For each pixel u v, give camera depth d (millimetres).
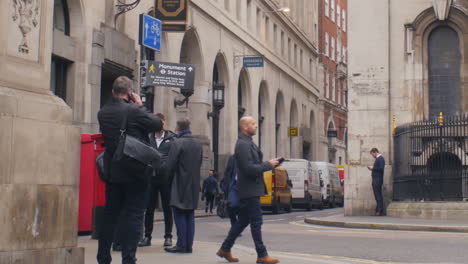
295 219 22312
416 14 21875
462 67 21906
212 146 36000
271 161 8312
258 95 43469
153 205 10523
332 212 29531
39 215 6465
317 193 34906
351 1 22094
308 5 60625
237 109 39062
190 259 8812
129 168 6582
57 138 6742
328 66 66375
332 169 41750
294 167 32312
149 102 17312
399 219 17938
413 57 21797
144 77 17312
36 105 6551
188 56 33500
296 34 54375
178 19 26797
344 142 71750
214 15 35000
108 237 6969
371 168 20516
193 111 33375
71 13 22031
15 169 6238
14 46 6578
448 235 13625
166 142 10047
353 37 22000
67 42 21297
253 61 38031
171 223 10375
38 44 6887
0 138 6117
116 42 24016
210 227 17406
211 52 34906
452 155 18234
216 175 34594
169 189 9773
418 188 18875
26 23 6711
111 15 24203
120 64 24344
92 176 12477
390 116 21703
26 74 6680
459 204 17609
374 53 21812
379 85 21703
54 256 6594
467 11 21734
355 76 21891
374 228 15820
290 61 53281
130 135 6727
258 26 45125
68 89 21781
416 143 19031
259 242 8391
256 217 8375
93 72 22469
